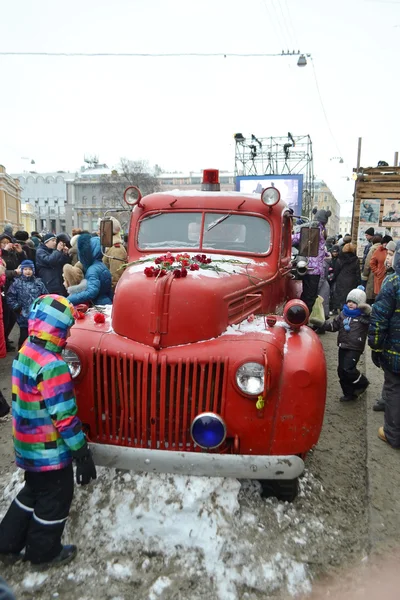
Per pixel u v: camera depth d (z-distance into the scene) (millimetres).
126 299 3213
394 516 3262
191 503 2949
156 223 4562
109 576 2729
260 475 2848
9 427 4797
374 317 3980
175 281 3174
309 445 3016
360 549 3000
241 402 2961
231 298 3361
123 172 60938
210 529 2895
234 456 2842
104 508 3090
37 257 7688
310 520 3205
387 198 13047
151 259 4043
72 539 2975
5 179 41625
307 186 24094
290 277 5508
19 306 6504
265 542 2959
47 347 2672
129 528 2943
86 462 2701
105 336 3199
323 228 7438
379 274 9211
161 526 2912
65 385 2637
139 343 3115
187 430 3039
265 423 2973
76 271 6191
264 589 2666
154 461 2863
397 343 3955
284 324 3504
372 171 13070
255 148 23562
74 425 2637
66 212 78688
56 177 87750
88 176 79562
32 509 2834
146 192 60812
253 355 2922
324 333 9047
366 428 4609
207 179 5207
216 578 2699
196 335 3072
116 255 7102
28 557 2779
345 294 10219
